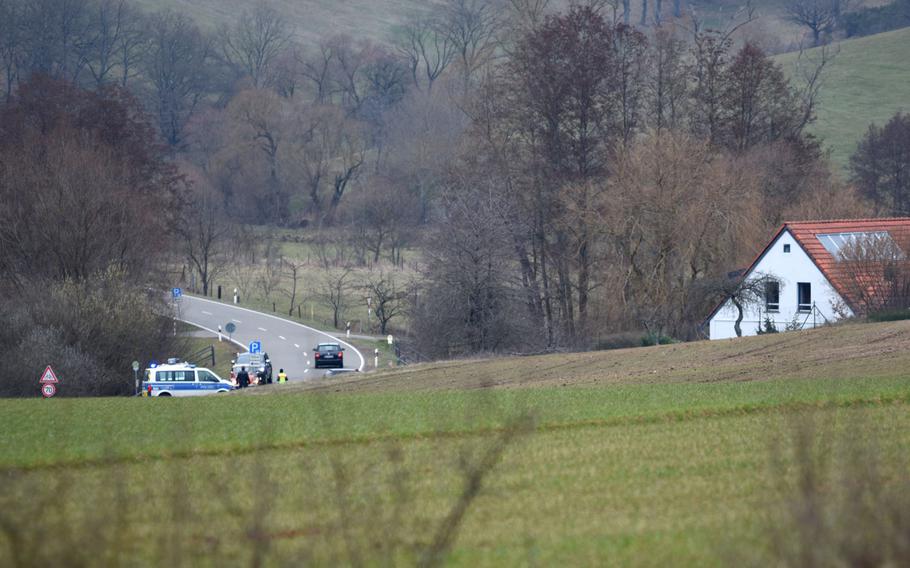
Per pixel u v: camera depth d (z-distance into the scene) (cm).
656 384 13612
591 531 5788
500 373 17400
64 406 12744
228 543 5478
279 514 6178
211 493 6838
